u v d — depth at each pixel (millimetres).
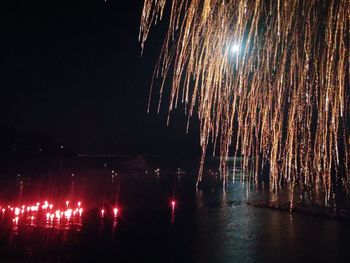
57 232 22828
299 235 22875
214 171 106438
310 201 31734
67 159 78688
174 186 60594
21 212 29656
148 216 30312
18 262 16750
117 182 65875
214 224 27016
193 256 18594
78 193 46312
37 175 57688
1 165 57406
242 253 19109
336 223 25844
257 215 30344
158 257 18312
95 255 18281
